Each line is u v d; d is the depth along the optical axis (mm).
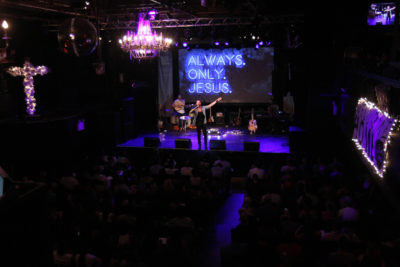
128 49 11523
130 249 5953
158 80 19812
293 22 13477
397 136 7043
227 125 19219
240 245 6422
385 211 7258
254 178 9031
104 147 15742
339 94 12648
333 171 10289
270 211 7125
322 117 13289
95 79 17594
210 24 13961
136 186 9250
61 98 17188
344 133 12031
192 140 16281
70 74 17062
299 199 7633
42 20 14391
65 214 7789
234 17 13484
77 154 14531
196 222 8195
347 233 6180
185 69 19766
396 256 5117
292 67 16141
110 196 8945
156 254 6035
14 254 2891
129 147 15383
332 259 5438
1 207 2781
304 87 14945
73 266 5984
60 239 6770
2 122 13164
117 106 16203
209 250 8062
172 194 8898
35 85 16922
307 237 6090
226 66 19484
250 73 19375
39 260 3182
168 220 7848
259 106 19656
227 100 19812
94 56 16391
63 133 13727
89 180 9930
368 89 9219
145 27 11125
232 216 10148
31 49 15547
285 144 15211
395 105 7230
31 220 3080
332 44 12812
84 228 7051
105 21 14125
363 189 8508
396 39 9578
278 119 17625
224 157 14266
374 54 10102
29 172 13422
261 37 15922
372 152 8812
